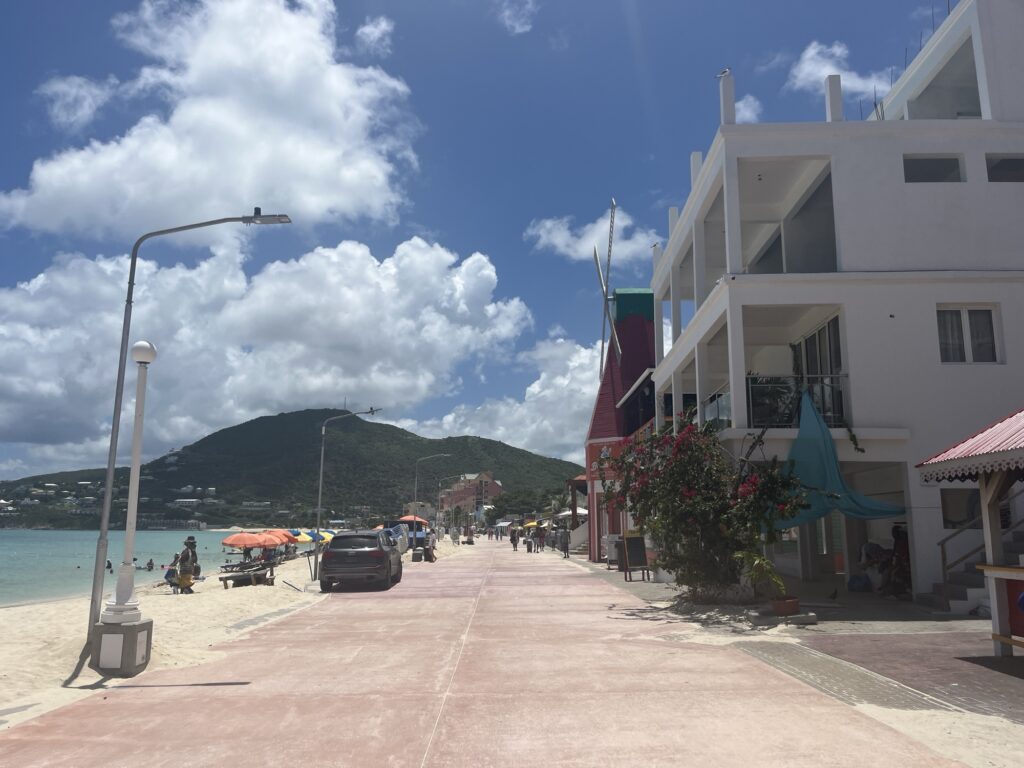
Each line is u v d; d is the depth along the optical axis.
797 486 14.15
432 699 7.58
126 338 10.59
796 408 16.12
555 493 146.88
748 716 6.68
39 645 10.25
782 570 23.48
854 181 16.83
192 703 7.55
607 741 6.01
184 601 17.11
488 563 35.38
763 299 16.34
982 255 16.58
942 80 20.48
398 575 24.28
